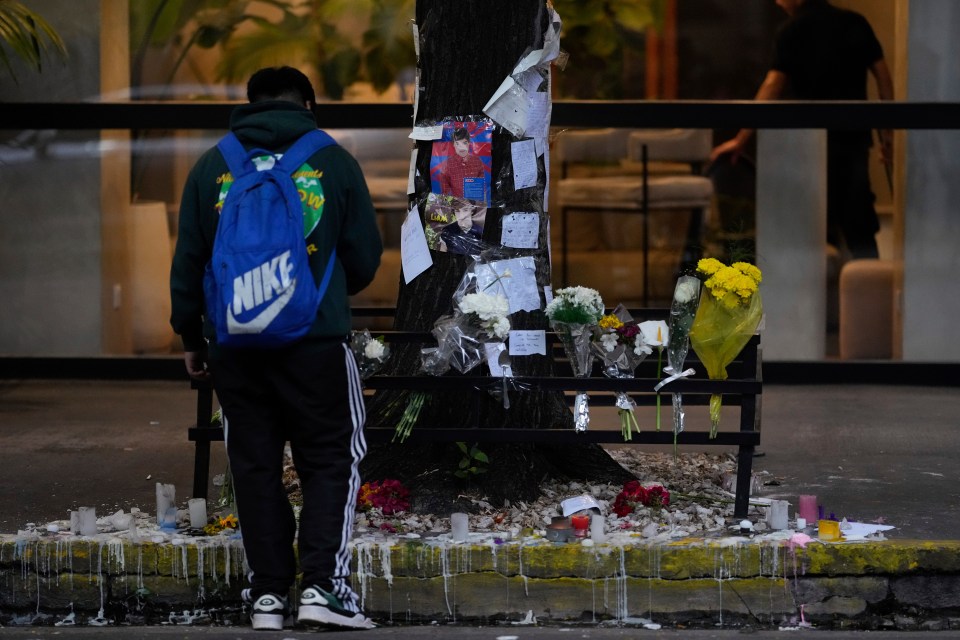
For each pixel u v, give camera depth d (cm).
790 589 957
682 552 955
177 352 1827
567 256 1778
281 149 912
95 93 1769
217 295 869
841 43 1736
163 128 1773
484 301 1011
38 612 983
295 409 901
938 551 952
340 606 902
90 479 1225
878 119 1744
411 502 1062
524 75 1100
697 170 1769
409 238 1134
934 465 1278
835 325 1795
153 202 1794
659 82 1750
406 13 1745
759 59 1741
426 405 1112
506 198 1109
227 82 1767
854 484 1190
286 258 863
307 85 957
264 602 914
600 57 1747
